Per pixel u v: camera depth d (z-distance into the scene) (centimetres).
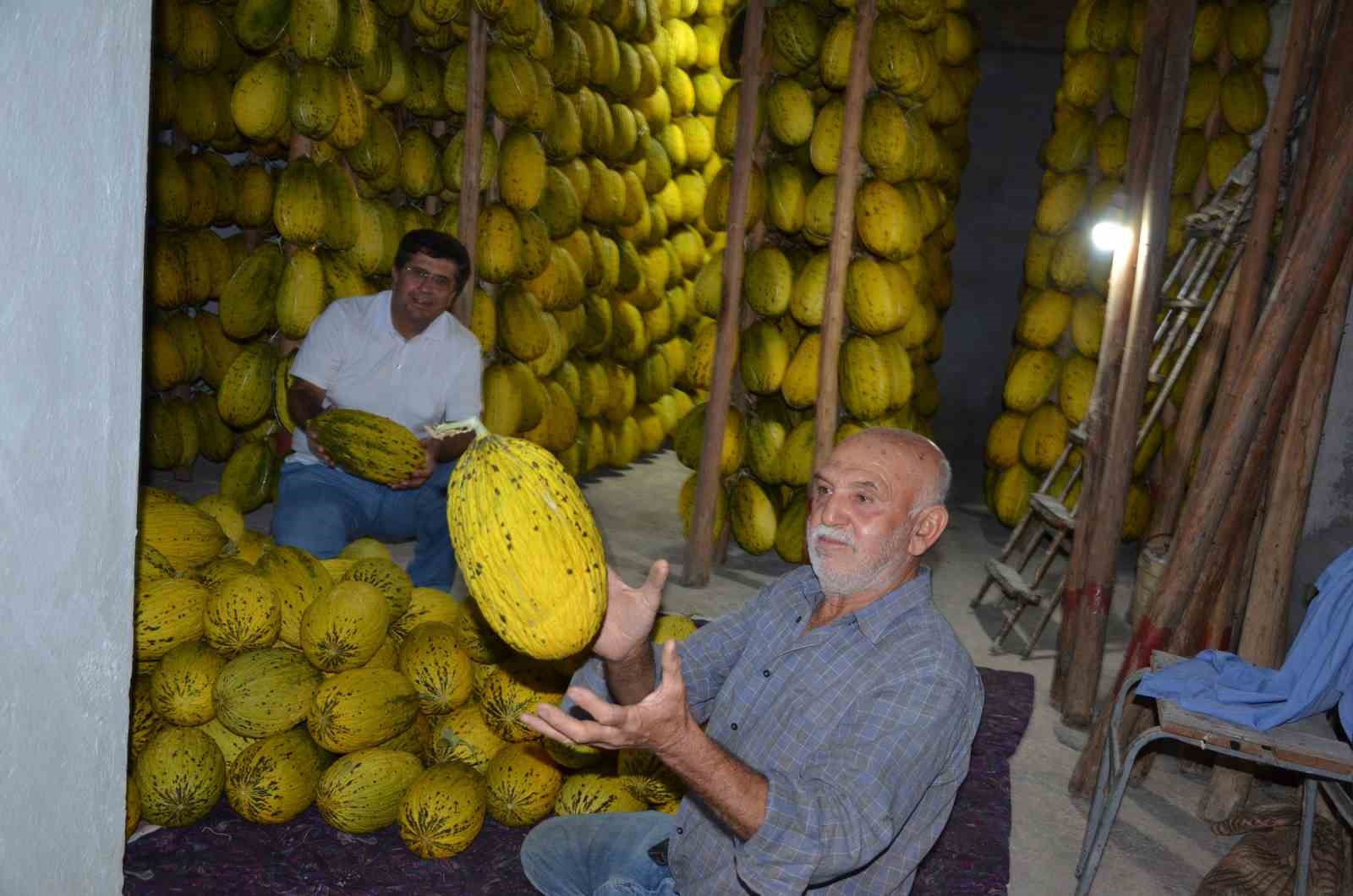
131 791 320
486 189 645
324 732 327
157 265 639
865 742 192
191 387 715
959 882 348
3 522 164
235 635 336
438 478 477
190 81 637
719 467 606
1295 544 421
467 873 321
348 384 472
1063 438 697
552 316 689
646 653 206
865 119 585
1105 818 322
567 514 172
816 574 212
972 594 637
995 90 976
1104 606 467
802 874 174
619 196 742
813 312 607
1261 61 651
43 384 169
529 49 631
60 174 167
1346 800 326
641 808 331
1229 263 552
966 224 994
